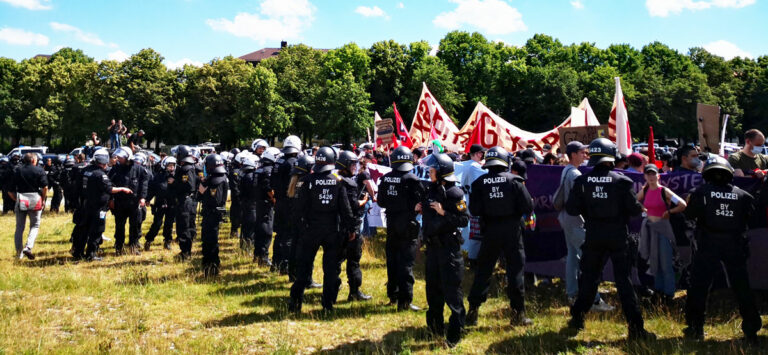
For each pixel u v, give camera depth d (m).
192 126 51.00
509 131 13.61
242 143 56.75
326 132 54.34
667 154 8.51
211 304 6.64
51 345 5.09
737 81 69.81
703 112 8.11
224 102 52.50
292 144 8.04
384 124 14.55
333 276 6.23
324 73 57.94
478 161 7.85
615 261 5.16
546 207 7.39
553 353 4.96
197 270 8.35
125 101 49.88
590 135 10.07
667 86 58.12
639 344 4.98
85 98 52.88
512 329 5.61
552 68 56.81
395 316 6.16
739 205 5.01
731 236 5.05
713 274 5.12
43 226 13.30
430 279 5.32
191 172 9.35
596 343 5.18
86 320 5.97
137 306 6.48
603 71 56.41
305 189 6.14
